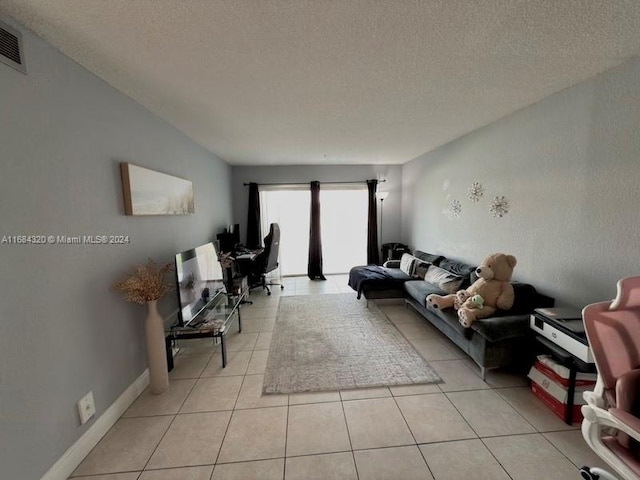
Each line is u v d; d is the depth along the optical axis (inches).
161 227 102.2
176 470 58.2
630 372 41.3
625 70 69.7
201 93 83.0
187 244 127.0
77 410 60.4
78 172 63.2
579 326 71.1
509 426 68.6
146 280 78.0
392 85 80.9
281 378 90.0
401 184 233.3
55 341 55.8
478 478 55.4
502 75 76.0
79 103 64.0
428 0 46.8
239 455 61.6
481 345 86.4
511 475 55.9
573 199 84.9
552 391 73.0
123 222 79.4
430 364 97.0
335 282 217.0
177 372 94.5
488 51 63.8
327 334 123.1
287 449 62.9
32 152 51.9
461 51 63.6
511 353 85.4
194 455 61.7
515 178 107.4
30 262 51.1
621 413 36.5
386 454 61.2
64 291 58.4
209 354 106.3
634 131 68.8
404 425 69.4
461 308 96.6
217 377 91.4
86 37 54.8
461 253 145.6
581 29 55.8
